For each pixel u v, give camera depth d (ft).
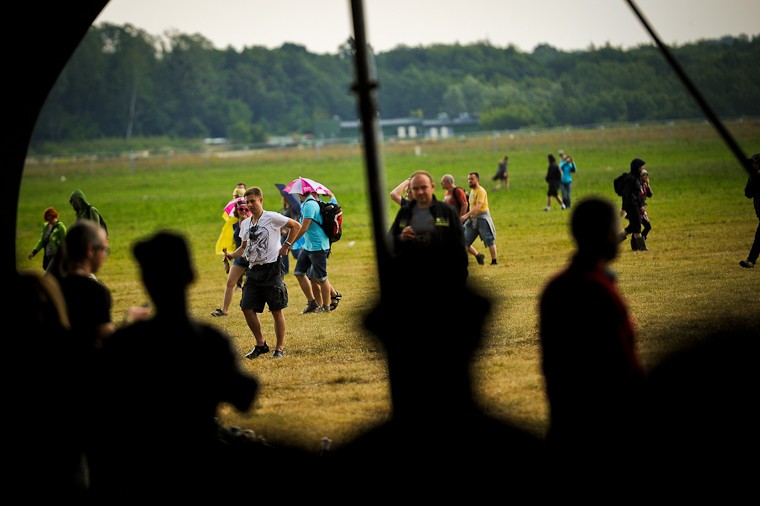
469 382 45.42
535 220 187.93
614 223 38.55
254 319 81.35
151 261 36.45
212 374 36.63
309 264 102.01
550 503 40.93
